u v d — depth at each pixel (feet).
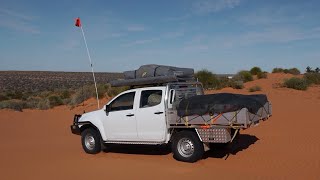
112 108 37.42
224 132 30.55
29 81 294.87
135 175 29.25
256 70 131.75
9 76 348.59
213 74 106.73
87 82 280.92
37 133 58.44
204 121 31.37
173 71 34.86
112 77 353.72
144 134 34.91
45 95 149.18
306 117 55.52
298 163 30.66
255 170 29.27
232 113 30.07
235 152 35.78
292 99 78.79
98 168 32.14
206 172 29.17
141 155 36.83
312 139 39.83
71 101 105.81
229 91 94.27
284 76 119.34
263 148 36.88
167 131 33.63
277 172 28.45
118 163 33.71
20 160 37.47
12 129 63.21
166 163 32.65
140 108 35.17
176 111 32.89
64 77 350.64
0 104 96.37
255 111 31.55
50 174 30.99
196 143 31.96
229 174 28.35
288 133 43.91
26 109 100.37
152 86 35.73
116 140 36.88
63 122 70.33
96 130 38.78
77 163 34.60
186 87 36.32
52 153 40.63
